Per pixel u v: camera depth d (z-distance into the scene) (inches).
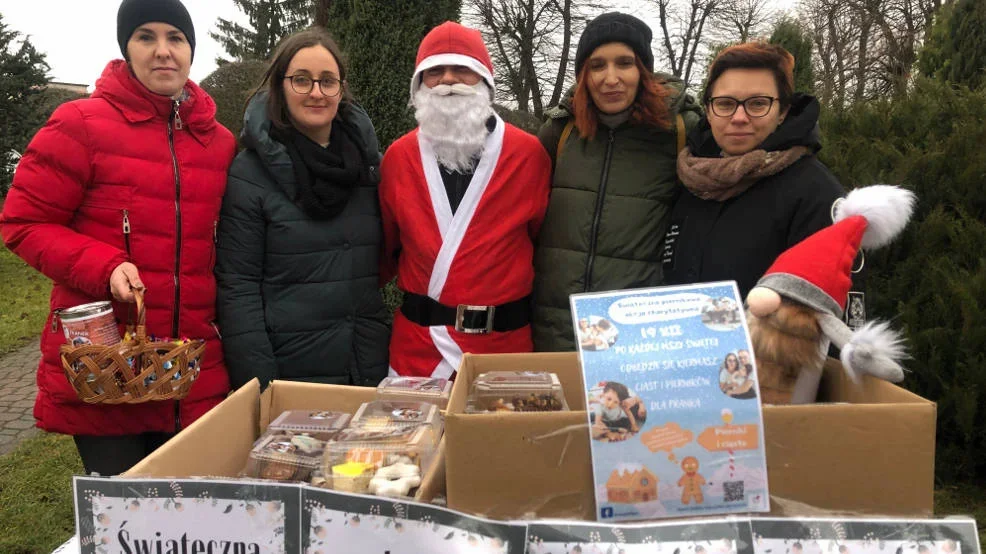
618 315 40.4
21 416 195.9
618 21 81.6
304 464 49.0
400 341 88.5
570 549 35.4
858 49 712.4
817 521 35.1
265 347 81.0
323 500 36.6
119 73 76.0
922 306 113.7
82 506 37.2
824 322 45.9
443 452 46.9
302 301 82.7
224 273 81.4
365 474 45.4
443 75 88.4
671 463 37.1
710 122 71.5
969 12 185.3
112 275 68.8
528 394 51.6
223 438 50.8
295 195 81.1
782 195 67.1
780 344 46.3
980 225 111.3
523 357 58.3
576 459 38.2
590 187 86.0
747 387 37.8
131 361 63.0
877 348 43.1
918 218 117.7
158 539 37.2
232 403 52.6
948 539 34.6
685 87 88.4
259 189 81.2
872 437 37.8
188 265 77.7
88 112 73.3
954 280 109.0
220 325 81.9
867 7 677.9
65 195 72.2
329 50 82.1
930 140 120.3
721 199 71.1
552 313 87.5
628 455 37.2
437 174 86.6
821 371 49.3
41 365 76.3
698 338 39.2
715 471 37.0
